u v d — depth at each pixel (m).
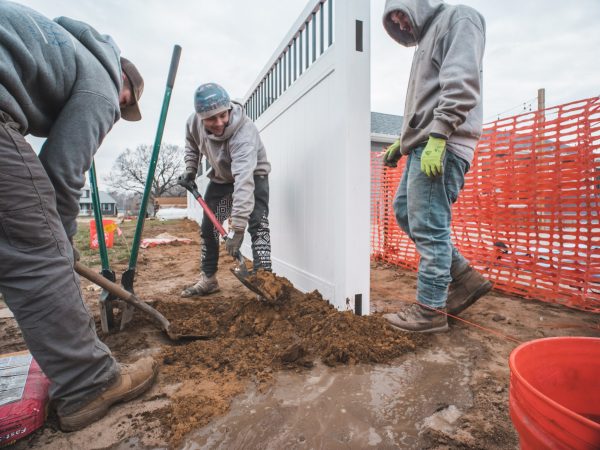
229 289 2.99
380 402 1.28
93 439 1.11
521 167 2.71
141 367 1.37
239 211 2.21
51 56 1.03
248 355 1.66
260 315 2.07
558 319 2.12
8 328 2.09
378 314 2.18
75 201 1.20
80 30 1.19
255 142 2.37
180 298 2.70
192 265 4.23
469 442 1.05
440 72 1.59
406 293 2.78
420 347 1.74
